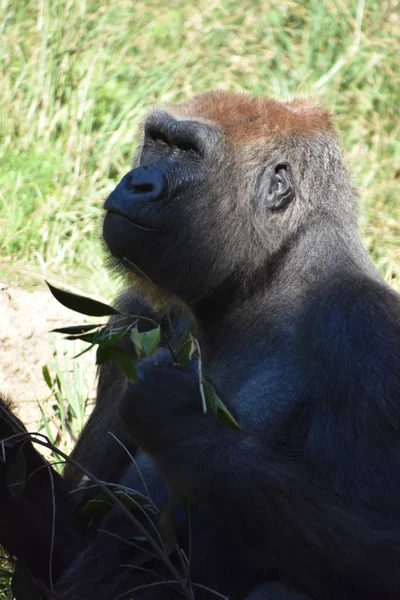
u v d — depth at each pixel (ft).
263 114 34.37
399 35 77.00
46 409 50.01
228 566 31.65
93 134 67.00
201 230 33.14
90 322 51.93
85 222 60.95
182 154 33.86
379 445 29.30
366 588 28.32
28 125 67.46
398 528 28.73
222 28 76.69
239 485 28.25
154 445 28.89
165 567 32.14
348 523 28.25
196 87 71.41
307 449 30.48
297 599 29.19
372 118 70.79
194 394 29.25
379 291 31.48
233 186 33.32
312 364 31.01
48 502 34.37
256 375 32.35
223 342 33.58
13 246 59.21
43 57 69.56
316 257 32.81
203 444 28.60
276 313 32.76
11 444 31.14
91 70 70.08
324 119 34.96
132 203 33.06
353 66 73.61
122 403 29.37
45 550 34.42
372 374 29.73
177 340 34.50
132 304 36.27
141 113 68.54
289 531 28.22
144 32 77.15
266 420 31.71
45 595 33.94
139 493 31.71
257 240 33.06
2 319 51.13
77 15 74.59
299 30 78.07
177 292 33.71
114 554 32.94
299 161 33.55
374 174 66.03
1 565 40.24
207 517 31.78
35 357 51.16
